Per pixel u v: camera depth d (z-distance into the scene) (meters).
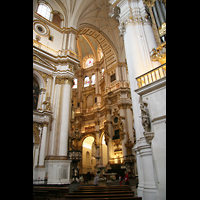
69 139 13.41
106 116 20.44
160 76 5.82
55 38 16.08
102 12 20.56
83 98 26.88
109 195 4.14
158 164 5.05
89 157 25.27
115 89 20.14
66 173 11.87
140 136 6.34
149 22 8.54
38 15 15.42
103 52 23.69
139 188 5.88
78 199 3.78
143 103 5.81
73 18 17.44
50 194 6.18
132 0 9.23
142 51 7.78
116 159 17.83
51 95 14.02
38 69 13.87
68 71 14.73
